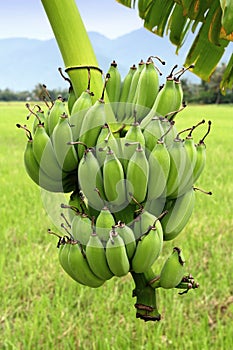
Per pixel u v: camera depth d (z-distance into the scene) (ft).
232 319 15.21
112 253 4.23
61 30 4.57
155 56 4.71
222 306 16.58
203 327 14.42
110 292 16.65
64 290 17.30
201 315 15.98
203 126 91.71
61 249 4.59
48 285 17.47
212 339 14.48
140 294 4.53
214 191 31.81
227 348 13.55
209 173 39.04
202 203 28.60
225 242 22.15
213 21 6.77
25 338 13.97
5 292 16.94
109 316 15.10
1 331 14.67
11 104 236.43
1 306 15.85
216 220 24.81
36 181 4.67
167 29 7.47
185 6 6.62
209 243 21.94
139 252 4.32
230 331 13.96
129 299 15.75
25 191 31.76
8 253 21.07
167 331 14.67
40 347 13.87
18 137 72.69
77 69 4.56
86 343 14.25
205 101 206.80
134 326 15.46
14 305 16.07
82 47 4.58
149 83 4.66
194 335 14.20
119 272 4.33
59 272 18.20
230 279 18.15
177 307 15.37
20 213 26.37
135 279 4.53
